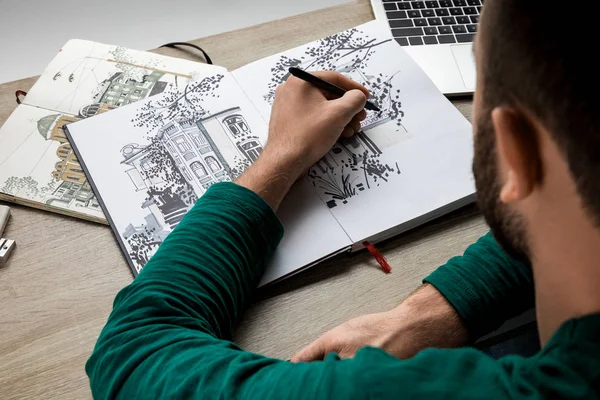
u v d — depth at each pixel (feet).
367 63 2.65
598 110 0.96
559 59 0.98
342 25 2.92
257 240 2.02
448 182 2.27
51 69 2.69
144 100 2.55
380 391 1.26
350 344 1.89
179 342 1.70
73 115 2.54
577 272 1.18
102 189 2.29
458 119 2.45
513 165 1.15
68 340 1.98
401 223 2.17
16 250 2.18
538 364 1.15
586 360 1.09
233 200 2.04
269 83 2.61
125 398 1.65
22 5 4.38
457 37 2.85
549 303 1.32
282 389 1.41
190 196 2.27
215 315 1.87
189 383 1.57
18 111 2.54
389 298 2.08
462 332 1.97
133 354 1.71
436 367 1.28
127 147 2.40
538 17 1.00
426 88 2.55
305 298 2.08
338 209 2.21
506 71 1.09
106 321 2.03
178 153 2.39
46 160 2.38
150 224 2.21
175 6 4.45
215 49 2.83
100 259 2.16
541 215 1.20
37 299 2.07
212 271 1.90
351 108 2.32
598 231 1.08
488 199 1.38
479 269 2.01
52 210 2.27
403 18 2.92
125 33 4.30
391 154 2.35
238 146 2.41
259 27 2.91
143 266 2.13
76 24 4.33
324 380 1.35
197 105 2.53
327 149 2.30
